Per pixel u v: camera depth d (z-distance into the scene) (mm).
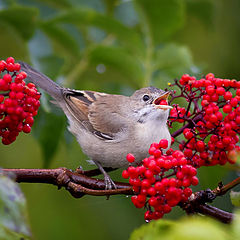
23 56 12727
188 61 11219
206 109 6992
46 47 11125
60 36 11180
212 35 14578
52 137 9898
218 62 14453
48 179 7395
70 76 11656
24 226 4023
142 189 6410
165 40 12188
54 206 11023
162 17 10961
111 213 11164
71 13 10164
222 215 6699
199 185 11086
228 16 14492
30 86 7203
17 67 6805
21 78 6758
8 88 6773
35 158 12031
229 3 14477
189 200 6750
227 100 6969
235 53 14406
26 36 10539
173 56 11172
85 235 10781
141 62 11242
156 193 6402
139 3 10789
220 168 9703
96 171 9289
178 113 7605
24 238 4000
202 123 7465
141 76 11195
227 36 14523
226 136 6914
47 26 10758
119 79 12141
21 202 4109
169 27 11164
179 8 10727
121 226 11031
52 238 10570
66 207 11086
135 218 11227
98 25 10680
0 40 12625
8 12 9883
